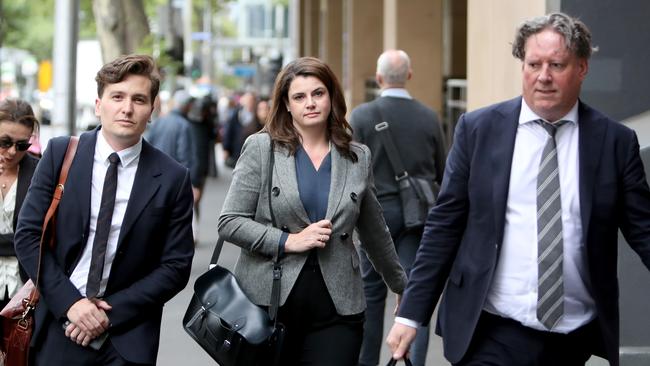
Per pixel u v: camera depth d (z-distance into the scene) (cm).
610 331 540
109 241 593
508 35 1134
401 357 563
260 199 646
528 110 543
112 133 588
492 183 540
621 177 541
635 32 1036
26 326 600
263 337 622
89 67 5747
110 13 2430
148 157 604
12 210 706
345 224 643
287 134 653
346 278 642
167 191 600
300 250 627
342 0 3828
